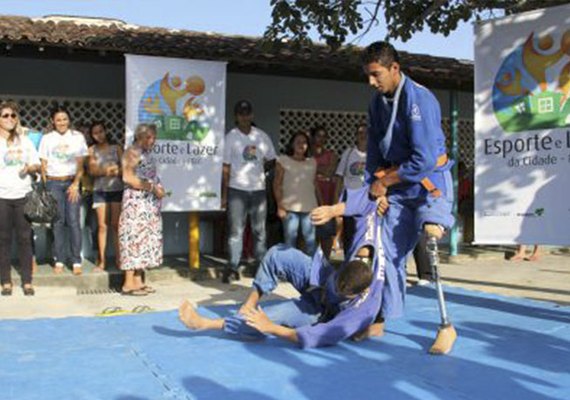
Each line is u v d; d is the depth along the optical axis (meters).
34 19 8.92
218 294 7.47
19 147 6.93
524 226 5.69
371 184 4.70
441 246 11.70
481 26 5.84
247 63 8.66
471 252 11.02
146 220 7.29
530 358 4.27
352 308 4.58
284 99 10.65
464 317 5.54
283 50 8.74
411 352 4.40
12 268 8.49
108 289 7.84
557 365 4.11
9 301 6.88
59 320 5.32
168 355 4.28
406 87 4.38
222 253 10.01
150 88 7.81
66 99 9.39
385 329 5.06
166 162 7.89
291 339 4.45
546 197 5.54
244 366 4.04
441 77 9.80
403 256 4.75
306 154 8.26
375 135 4.73
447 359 4.23
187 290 7.75
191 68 7.97
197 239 8.72
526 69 5.59
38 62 9.21
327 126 11.09
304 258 4.71
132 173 7.21
